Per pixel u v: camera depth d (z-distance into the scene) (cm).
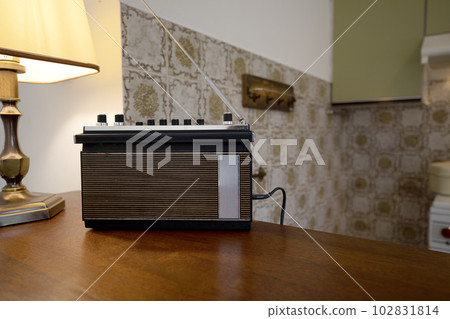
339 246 49
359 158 230
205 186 56
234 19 130
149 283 37
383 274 39
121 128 57
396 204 218
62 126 102
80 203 80
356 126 229
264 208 146
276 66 157
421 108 204
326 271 40
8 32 57
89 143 57
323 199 205
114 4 87
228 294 34
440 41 163
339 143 229
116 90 89
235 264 42
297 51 175
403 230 217
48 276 39
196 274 39
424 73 178
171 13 103
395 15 183
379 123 220
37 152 107
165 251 47
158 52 99
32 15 61
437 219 153
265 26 149
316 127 195
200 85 115
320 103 199
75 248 49
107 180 57
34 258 45
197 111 114
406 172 213
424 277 38
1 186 105
